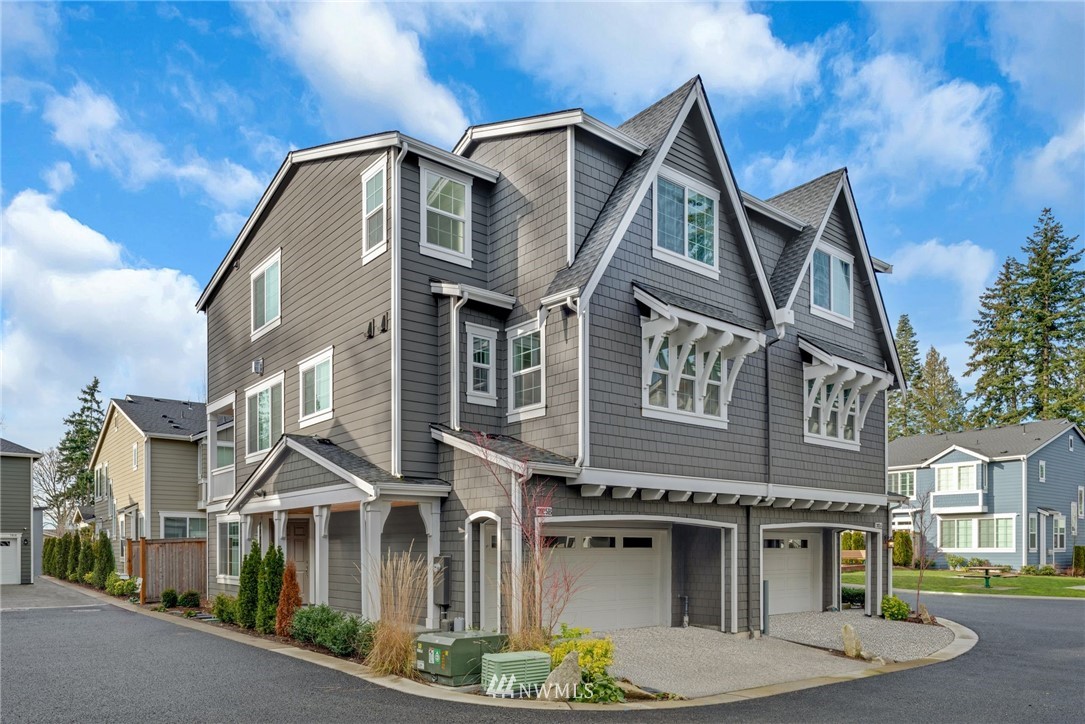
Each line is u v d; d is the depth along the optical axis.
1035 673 12.12
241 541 17.67
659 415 13.52
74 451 55.50
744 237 15.67
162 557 22.11
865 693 10.47
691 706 9.36
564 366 12.72
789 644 14.31
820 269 18.33
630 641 13.32
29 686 9.56
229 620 16.34
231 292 21.44
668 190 14.47
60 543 34.62
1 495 30.81
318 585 13.95
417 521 14.10
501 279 14.65
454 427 13.42
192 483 29.55
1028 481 37.97
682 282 14.44
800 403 16.89
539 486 11.79
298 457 15.10
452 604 12.81
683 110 14.46
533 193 14.13
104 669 10.72
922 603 22.91
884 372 18.69
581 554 14.11
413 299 13.85
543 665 9.68
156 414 31.53
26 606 21.02
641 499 13.34
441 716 8.18
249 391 19.70
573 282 12.47
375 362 14.04
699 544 15.27
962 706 9.68
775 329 15.78
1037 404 51.00
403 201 13.94
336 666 10.91
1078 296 51.44
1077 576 36.22
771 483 15.63
